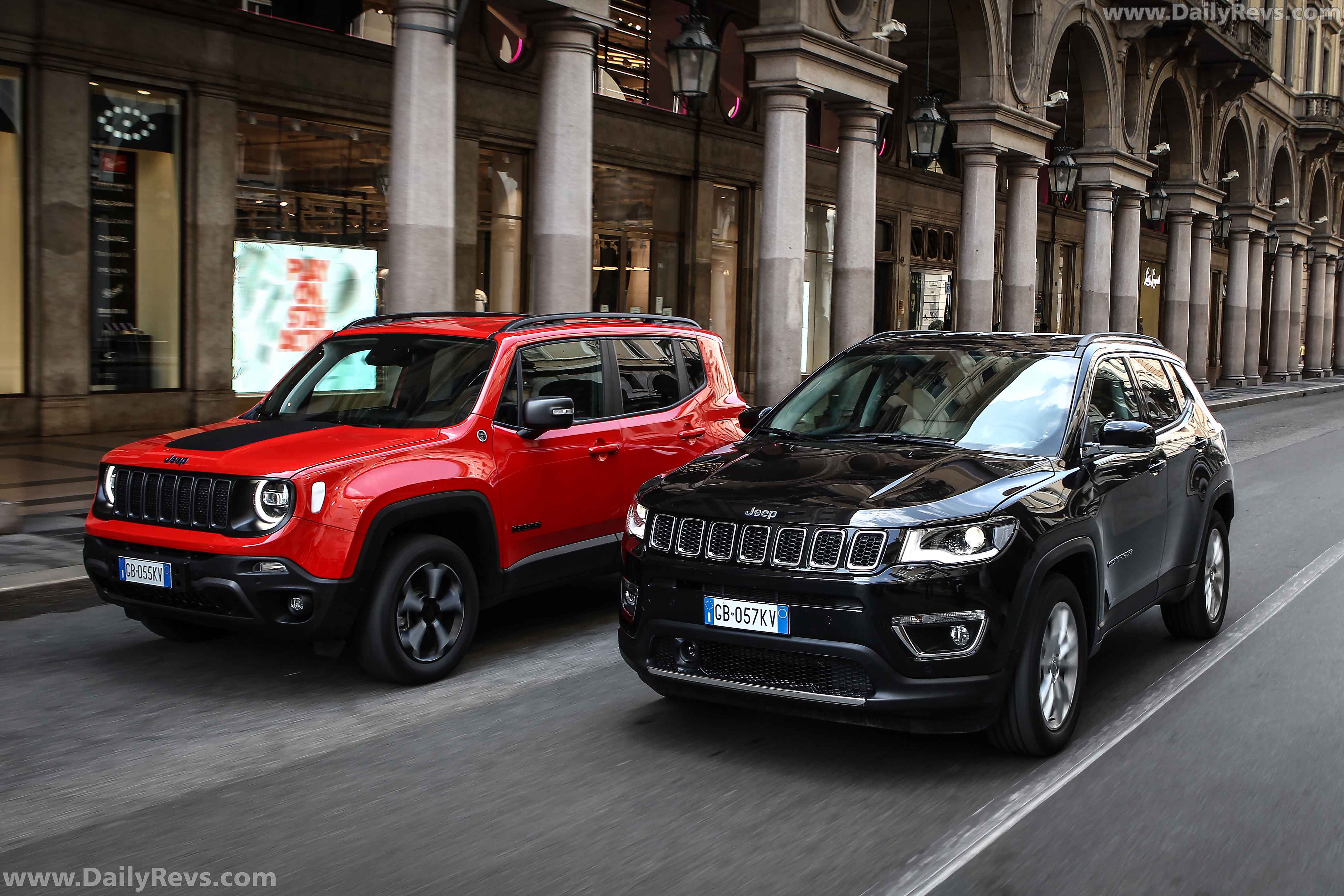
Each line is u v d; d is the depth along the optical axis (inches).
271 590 210.2
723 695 185.9
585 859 149.3
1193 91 1299.2
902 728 176.1
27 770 180.2
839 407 235.0
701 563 184.9
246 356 621.0
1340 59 2084.2
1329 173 1940.2
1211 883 143.8
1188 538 255.0
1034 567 182.7
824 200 1038.4
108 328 569.9
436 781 177.0
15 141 534.0
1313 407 1242.0
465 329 267.3
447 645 234.1
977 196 833.5
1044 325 1505.9
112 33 550.0
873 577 172.9
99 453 500.4
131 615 237.3
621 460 276.2
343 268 665.0
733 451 220.2
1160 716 212.4
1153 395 255.8
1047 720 187.6
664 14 854.5
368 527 217.0
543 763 185.6
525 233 767.1
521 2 481.4
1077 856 151.4
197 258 593.0
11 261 538.3
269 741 195.2
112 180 564.4
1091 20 979.9
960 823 162.1
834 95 657.0
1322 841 157.1
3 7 517.0
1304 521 444.5
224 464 217.2
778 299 634.8
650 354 296.7
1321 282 1958.7
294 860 148.2
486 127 722.8
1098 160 1050.1
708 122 892.0
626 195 843.4
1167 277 1342.3
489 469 243.1
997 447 210.4
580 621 284.4
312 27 629.6
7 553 311.9
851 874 145.3
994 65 819.4
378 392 257.1
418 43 428.1
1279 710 216.2
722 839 155.9
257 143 615.8
